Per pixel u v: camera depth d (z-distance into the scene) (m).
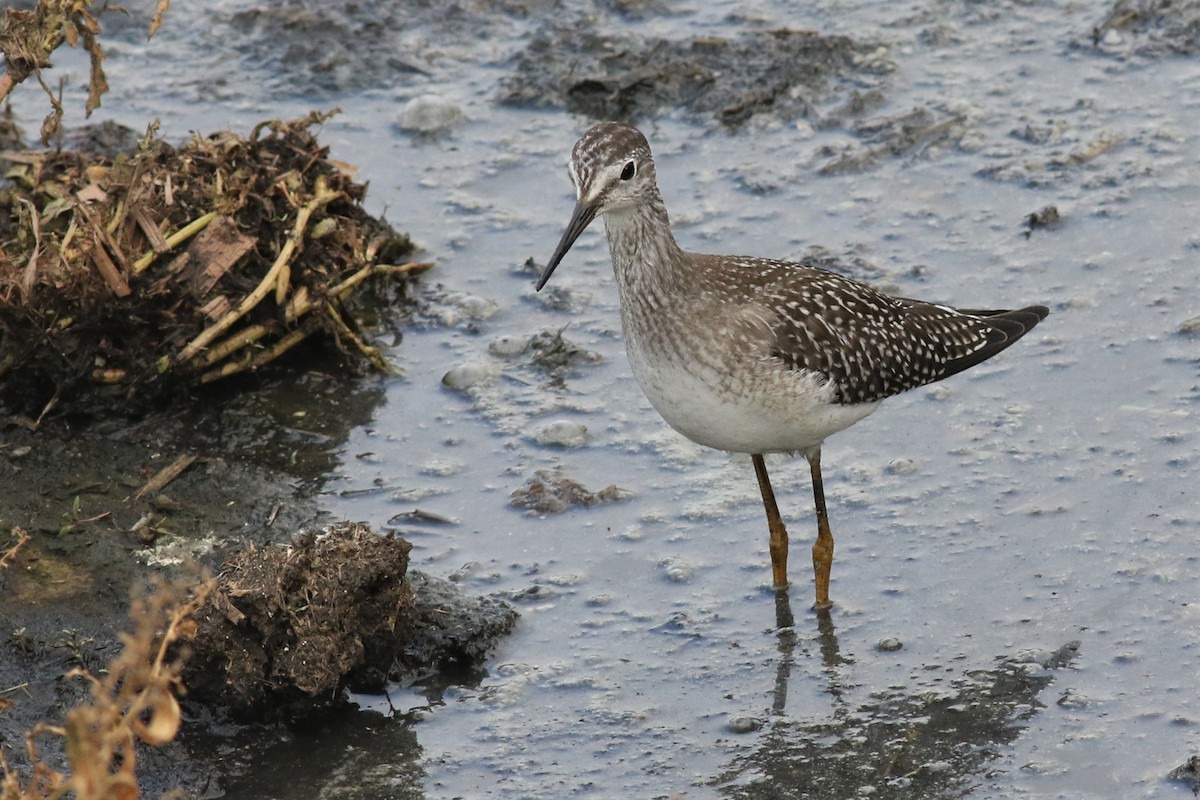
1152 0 17.97
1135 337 13.37
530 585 11.37
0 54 17.72
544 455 12.85
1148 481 11.77
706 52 17.91
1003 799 9.10
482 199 16.22
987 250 14.70
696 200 15.82
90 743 6.95
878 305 11.42
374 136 17.23
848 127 16.72
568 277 15.12
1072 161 15.75
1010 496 11.84
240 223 13.81
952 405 12.99
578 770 9.70
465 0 19.41
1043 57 17.58
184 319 13.18
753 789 9.41
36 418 12.95
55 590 11.07
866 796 9.25
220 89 18.02
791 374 10.55
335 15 19.12
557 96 17.66
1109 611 10.56
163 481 12.34
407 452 12.89
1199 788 8.98
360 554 10.33
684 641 10.80
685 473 12.62
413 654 10.67
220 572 10.67
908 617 10.81
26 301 12.55
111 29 19.22
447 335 14.38
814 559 11.00
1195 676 9.89
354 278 14.02
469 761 9.83
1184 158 15.61
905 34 18.19
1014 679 10.09
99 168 14.06
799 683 10.32
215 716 10.24
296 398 13.48
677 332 10.59
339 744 10.04
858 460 12.53
